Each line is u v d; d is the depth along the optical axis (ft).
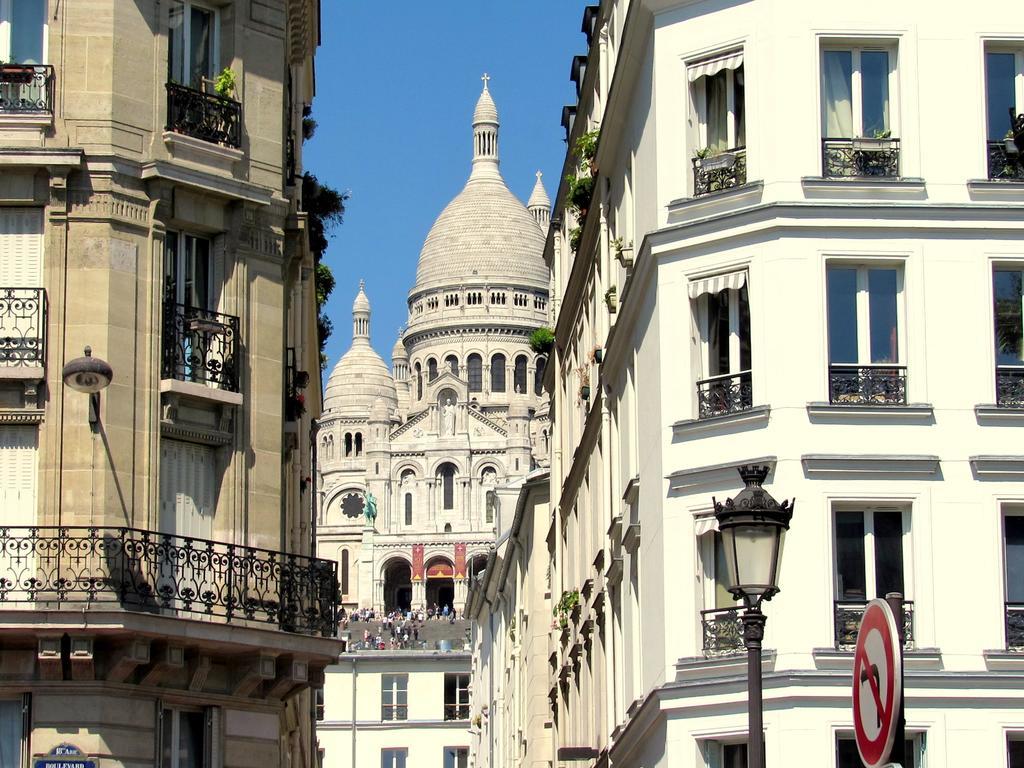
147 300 119.85
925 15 133.80
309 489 205.16
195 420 121.80
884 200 131.85
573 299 215.92
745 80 135.95
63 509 115.55
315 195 187.52
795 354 130.52
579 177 197.67
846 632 127.54
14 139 118.42
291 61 159.94
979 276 131.13
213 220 124.57
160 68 123.03
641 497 149.38
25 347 116.37
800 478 128.98
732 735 130.21
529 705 283.18
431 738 506.48
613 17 180.24
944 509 128.77
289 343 144.77
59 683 112.16
